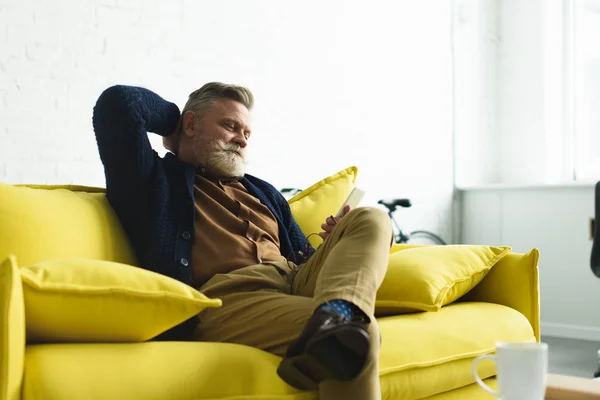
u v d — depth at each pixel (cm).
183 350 139
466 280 214
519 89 546
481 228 522
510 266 224
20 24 317
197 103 213
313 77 440
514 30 549
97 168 343
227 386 137
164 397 129
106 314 133
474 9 542
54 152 328
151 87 364
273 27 420
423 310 199
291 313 156
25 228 153
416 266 203
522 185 493
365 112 470
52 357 125
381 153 481
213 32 390
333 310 135
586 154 520
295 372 131
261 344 158
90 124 340
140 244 180
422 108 509
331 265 146
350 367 128
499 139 556
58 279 129
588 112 519
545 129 531
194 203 189
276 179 420
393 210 452
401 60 494
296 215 236
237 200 205
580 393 153
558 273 479
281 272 193
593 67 517
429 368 174
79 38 336
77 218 168
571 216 473
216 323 168
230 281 177
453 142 531
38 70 323
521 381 122
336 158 452
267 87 416
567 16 527
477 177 546
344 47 458
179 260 180
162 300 136
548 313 483
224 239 190
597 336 458
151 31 364
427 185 512
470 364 188
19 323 120
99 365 128
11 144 315
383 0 482
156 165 189
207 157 208
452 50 530
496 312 210
